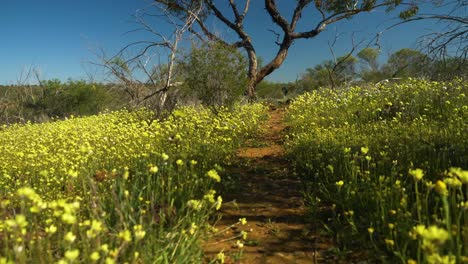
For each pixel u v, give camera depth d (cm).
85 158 539
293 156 660
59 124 1163
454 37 823
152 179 462
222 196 480
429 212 343
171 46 1312
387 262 280
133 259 248
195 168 538
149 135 754
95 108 1823
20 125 1421
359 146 572
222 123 934
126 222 313
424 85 995
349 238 337
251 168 611
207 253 328
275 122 1271
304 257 320
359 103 1026
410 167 430
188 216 337
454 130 579
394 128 673
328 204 428
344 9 1938
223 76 1261
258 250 335
